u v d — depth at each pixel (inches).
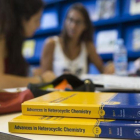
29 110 12.1
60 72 62.1
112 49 85.1
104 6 86.7
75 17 62.9
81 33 65.3
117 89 22.8
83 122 10.8
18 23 34.7
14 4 33.9
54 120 11.2
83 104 11.4
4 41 32.8
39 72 51.6
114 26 88.1
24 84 30.7
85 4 94.0
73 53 64.0
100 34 90.5
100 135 10.5
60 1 97.6
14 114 15.3
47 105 11.8
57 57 63.5
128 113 10.6
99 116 11.1
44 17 106.4
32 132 11.2
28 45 111.6
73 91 17.9
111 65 57.6
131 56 80.8
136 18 76.2
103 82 27.3
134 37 81.9
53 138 10.6
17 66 36.5
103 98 13.0
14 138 11.0
